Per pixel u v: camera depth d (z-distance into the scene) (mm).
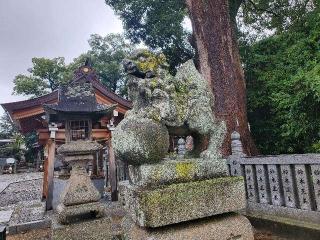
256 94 9867
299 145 8547
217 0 7812
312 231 3582
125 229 2633
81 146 6176
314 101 6215
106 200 8789
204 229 2490
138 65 2770
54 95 11109
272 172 4281
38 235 6289
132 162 2545
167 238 2303
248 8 12750
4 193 13922
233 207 2684
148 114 2633
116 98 12133
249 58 10406
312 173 3656
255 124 9984
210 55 7559
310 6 10578
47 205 8070
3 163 34312
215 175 2805
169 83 2812
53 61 32156
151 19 14320
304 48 8008
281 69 8844
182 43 14477
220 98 7238
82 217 5824
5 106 10586
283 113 8359
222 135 3055
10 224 6758
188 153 3104
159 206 2291
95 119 7355
